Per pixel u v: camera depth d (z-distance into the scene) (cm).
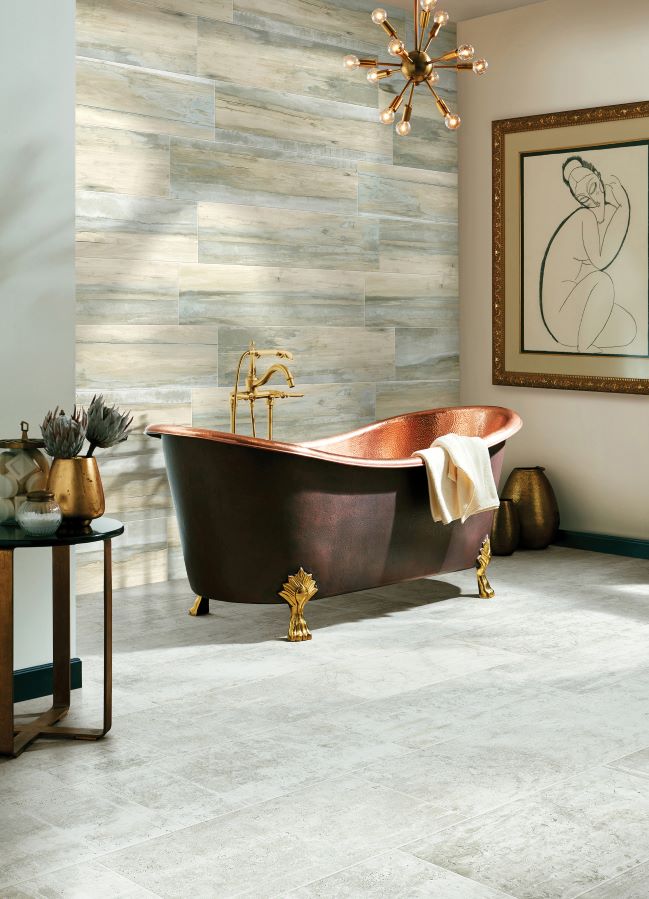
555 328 598
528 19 599
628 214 562
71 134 352
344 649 406
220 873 234
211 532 416
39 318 349
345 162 577
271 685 363
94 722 329
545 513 585
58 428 304
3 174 337
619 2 562
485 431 520
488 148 622
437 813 263
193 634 428
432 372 631
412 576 456
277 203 548
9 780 286
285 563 416
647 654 397
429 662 388
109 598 315
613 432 582
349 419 589
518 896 224
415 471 445
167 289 509
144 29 492
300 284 561
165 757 301
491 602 478
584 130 577
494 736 315
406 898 223
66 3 348
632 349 567
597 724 325
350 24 575
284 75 547
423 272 622
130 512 507
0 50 334
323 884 229
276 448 402
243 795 275
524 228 607
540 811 264
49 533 294
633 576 527
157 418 511
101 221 484
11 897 224
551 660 390
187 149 511
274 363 552
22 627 350
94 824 259
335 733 319
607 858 240
